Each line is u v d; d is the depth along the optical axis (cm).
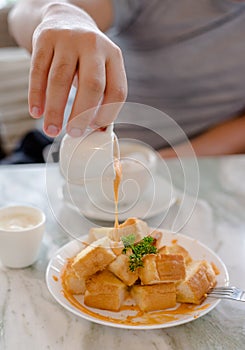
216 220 86
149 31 125
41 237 74
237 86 128
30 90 64
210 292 68
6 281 72
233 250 79
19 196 91
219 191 95
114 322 63
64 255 73
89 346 62
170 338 63
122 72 65
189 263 70
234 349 62
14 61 162
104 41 64
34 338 63
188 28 124
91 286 65
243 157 109
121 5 123
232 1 120
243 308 67
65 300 66
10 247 72
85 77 62
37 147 129
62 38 63
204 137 130
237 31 123
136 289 66
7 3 179
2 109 165
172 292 66
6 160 131
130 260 67
